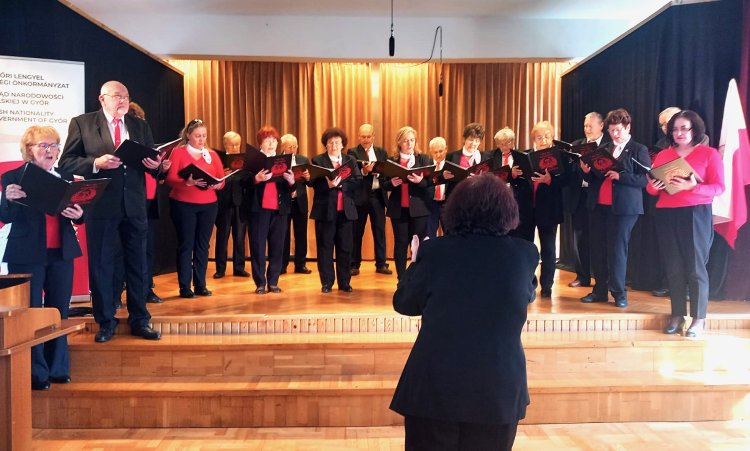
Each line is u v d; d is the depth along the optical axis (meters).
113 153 3.85
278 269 5.41
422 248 2.23
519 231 5.12
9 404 2.11
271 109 7.65
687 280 4.15
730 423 3.72
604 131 5.25
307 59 7.21
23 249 3.49
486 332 2.04
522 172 4.80
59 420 3.65
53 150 3.51
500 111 7.62
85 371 3.92
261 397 3.67
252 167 4.76
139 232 4.01
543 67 7.59
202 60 7.42
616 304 4.71
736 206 4.77
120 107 3.90
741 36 4.89
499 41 7.03
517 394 2.02
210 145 7.65
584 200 5.55
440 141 5.58
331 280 5.38
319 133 7.70
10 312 2.05
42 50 5.06
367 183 6.32
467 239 2.18
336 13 6.84
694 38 5.13
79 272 5.06
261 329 4.27
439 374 2.01
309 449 3.35
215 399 3.66
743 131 4.81
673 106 5.27
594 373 3.99
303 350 3.95
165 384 3.75
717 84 5.05
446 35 7.02
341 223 5.35
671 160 4.05
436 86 7.67
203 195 5.04
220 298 5.07
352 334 4.23
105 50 5.77
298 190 6.53
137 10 6.68
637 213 4.54
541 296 5.18
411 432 2.10
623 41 6.10
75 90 4.89
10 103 4.68
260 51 6.95
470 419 1.97
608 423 3.73
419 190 5.09
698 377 3.89
